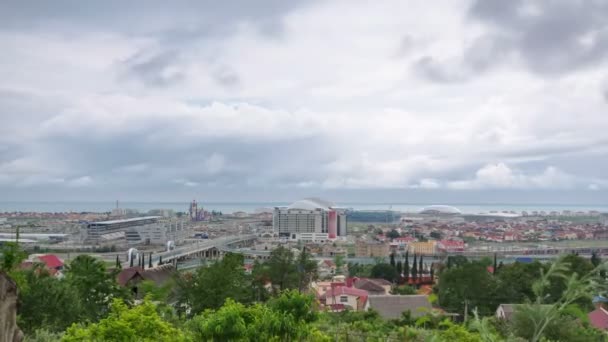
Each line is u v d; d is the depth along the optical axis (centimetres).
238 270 4294
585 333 1822
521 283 5991
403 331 1622
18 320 2106
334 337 1820
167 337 1338
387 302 5459
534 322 419
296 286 7069
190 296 3978
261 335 1459
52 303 2317
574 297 399
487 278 5950
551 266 420
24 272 2416
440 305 5731
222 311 1475
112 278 3172
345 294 6862
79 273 3008
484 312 5606
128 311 1364
